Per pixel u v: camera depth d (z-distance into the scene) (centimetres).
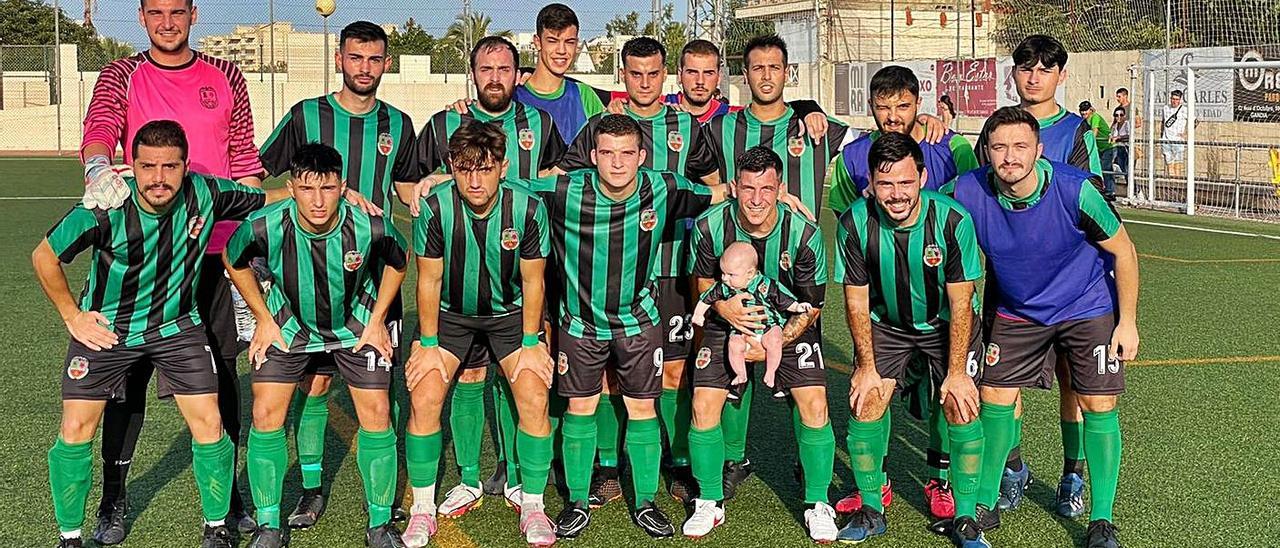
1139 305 898
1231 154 1753
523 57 3186
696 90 509
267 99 2998
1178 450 527
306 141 482
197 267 407
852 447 429
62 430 396
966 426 414
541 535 423
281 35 3391
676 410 487
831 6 2588
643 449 441
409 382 427
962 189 415
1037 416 587
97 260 389
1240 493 470
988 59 1925
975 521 420
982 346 438
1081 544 422
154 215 386
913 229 403
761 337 423
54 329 798
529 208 411
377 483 414
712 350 433
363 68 473
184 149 381
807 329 432
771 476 502
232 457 414
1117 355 411
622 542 428
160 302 399
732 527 443
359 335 417
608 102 593
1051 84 474
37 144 3005
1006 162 384
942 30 2739
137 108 451
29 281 997
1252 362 699
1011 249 407
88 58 3180
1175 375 668
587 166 492
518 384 429
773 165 414
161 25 447
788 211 427
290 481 503
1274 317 842
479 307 431
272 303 421
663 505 476
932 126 486
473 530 441
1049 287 413
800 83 2581
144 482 489
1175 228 1410
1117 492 472
